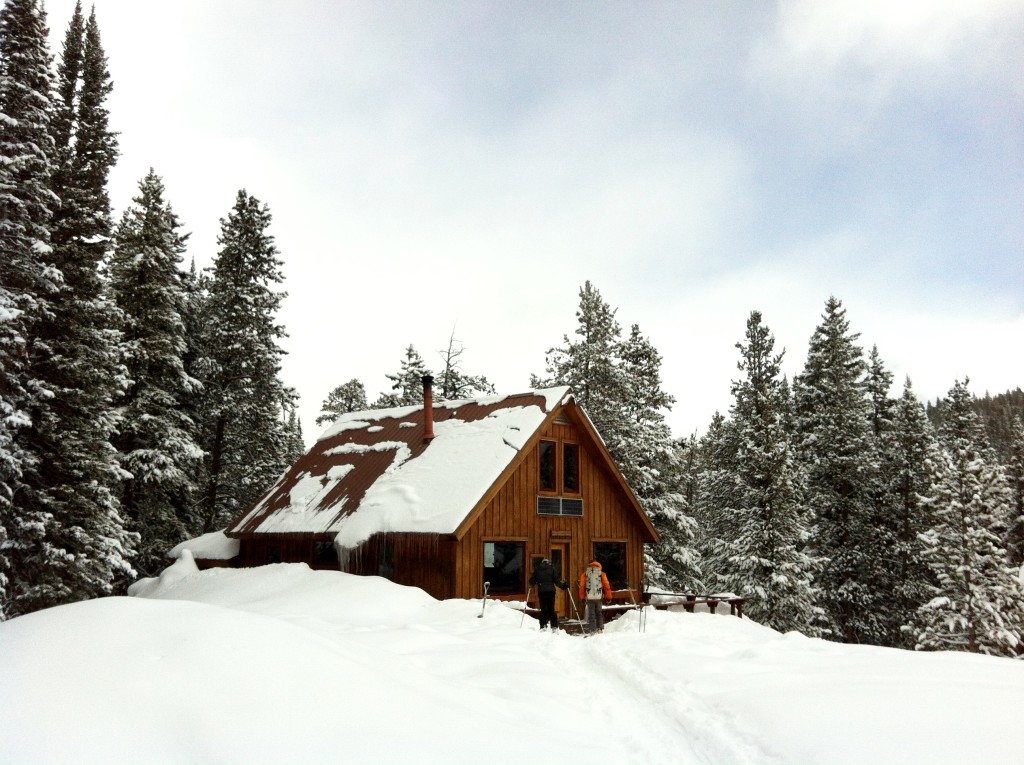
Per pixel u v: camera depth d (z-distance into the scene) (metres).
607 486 25.70
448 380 42.94
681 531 34.69
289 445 41.94
